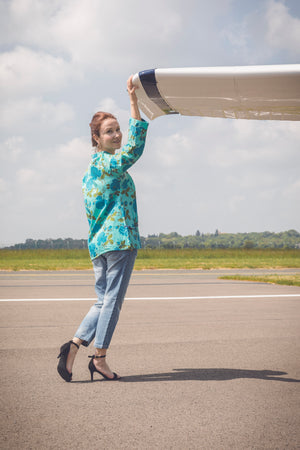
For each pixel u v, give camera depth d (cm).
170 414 255
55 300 759
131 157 323
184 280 1156
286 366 356
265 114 351
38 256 2912
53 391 296
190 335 473
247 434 229
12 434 228
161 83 321
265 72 297
